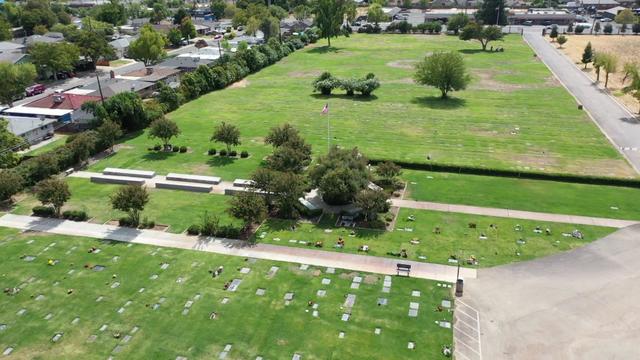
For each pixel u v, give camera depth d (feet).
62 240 187.93
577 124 302.86
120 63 504.84
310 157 250.78
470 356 130.52
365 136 289.12
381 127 303.68
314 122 314.76
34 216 205.87
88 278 164.96
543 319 143.23
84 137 259.80
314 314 146.20
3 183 209.67
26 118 297.94
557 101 348.79
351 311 147.13
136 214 197.47
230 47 526.16
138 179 236.63
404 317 144.36
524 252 175.11
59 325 144.05
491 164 247.50
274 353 132.05
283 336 138.10
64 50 427.33
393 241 183.21
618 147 266.57
